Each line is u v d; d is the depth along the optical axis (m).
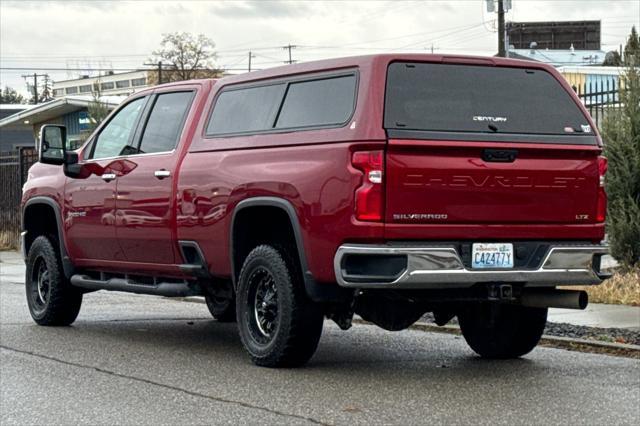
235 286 9.24
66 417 7.16
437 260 7.95
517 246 8.35
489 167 8.20
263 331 8.92
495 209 8.24
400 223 7.93
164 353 9.80
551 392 7.86
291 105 8.79
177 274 10.06
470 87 8.41
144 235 10.24
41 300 11.88
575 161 8.59
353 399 7.62
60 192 11.49
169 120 10.29
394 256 7.88
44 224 12.23
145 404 7.53
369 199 7.88
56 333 11.18
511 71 8.63
